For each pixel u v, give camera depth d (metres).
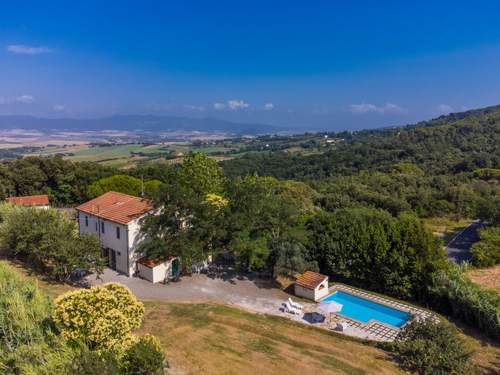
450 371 18.16
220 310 24.48
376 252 29.70
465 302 24.72
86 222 34.81
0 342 13.55
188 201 29.66
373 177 84.06
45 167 64.94
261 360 18.09
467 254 45.41
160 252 28.77
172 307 24.33
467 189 68.81
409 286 28.38
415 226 29.86
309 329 23.25
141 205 32.66
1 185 59.38
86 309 14.24
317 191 77.12
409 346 19.56
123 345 14.05
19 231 26.70
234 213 30.41
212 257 33.75
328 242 32.16
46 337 14.14
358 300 28.27
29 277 26.11
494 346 21.81
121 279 29.83
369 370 18.23
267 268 32.72
